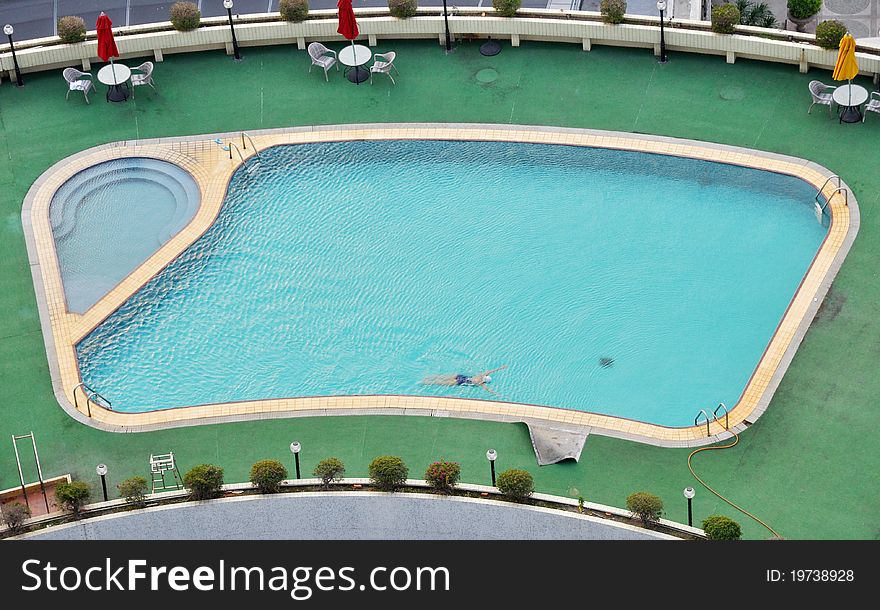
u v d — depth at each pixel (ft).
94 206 248.52
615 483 206.69
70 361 225.76
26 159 255.09
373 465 201.05
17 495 207.82
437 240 240.94
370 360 224.94
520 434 213.87
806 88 257.34
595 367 222.69
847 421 212.43
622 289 232.32
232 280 236.43
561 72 264.52
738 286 231.50
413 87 264.52
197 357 226.17
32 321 230.89
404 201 247.09
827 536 199.52
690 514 197.77
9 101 264.31
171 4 296.92
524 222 242.99
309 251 240.32
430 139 255.91
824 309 225.76
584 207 244.42
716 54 263.29
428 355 225.35
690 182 246.47
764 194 243.60
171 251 240.32
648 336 226.17
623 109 257.75
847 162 245.65
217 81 267.39
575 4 290.56
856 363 219.00
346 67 268.62
